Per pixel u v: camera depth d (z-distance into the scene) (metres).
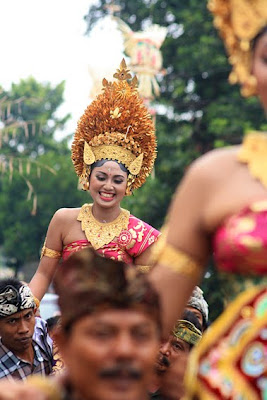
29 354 6.67
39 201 37.16
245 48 3.18
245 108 25.09
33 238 38.97
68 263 2.77
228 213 3.08
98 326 2.62
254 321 2.94
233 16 3.21
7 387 2.77
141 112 7.13
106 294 2.62
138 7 30.75
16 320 6.51
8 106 13.17
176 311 3.22
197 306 6.03
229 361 2.94
